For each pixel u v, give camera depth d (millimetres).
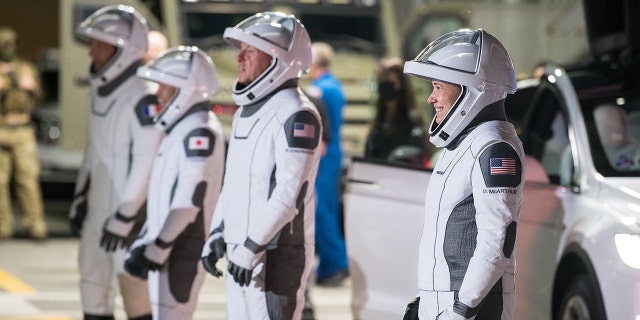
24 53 41594
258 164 11375
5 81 26703
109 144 14461
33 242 27109
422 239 9945
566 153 14227
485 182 9492
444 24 32188
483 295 9406
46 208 32719
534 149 14891
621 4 15461
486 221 9461
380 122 18406
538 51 34688
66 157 30172
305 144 11273
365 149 18500
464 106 9688
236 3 29797
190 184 12766
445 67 9672
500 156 9500
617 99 14344
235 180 11531
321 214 22250
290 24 11555
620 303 12156
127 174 14422
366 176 14617
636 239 12242
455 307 9484
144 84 14469
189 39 29391
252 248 11242
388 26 31203
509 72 9805
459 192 9633
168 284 12977
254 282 11484
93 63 14625
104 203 14516
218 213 11852
